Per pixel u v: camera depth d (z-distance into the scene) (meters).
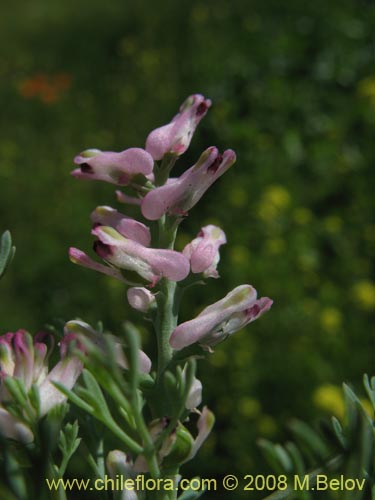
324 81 5.96
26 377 1.00
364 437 0.95
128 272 1.09
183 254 1.18
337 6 6.36
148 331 4.17
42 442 0.95
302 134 5.61
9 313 4.99
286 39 6.17
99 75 8.43
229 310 1.11
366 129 5.43
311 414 3.94
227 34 7.05
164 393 1.07
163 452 0.97
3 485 0.93
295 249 4.70
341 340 4.23
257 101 5.82
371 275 4.77
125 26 10.06
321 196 5.25
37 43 10.23
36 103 7.39
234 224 5.02
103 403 0.96
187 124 1.17
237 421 3.90
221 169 1.13
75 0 11.12
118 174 1.15
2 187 6.04
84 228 5.58
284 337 4.25
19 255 5.44
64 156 6.53
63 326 1.21
